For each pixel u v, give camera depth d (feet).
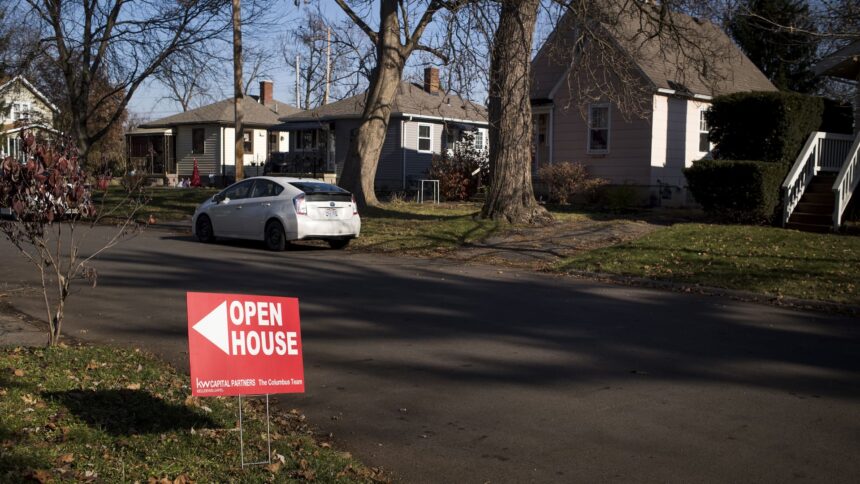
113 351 24.75
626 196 77.20
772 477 16.47
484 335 29.96
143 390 20.27
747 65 105.70
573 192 83.71
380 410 20.89
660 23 64.08
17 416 16.74
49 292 36.81
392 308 34.94
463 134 109.70
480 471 16.76
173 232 69.82
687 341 29.53
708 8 61.16
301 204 54.70
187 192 102.37
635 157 83.61
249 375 15.52
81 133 94.94
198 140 156.25
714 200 63.52
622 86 72.95
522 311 34.88
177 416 18.54
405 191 112.27
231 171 154.20
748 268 44.98
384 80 75.46
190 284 39.99
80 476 14.15
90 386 19.92
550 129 91.50
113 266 45.93
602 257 50.39
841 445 18.44
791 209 62.08
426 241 58.18
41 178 22.11
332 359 26.08
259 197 57.52
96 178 27.35
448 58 59.57
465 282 42.96
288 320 16.19
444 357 26.53
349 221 56.85
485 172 97.55
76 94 102.37
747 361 26.58
